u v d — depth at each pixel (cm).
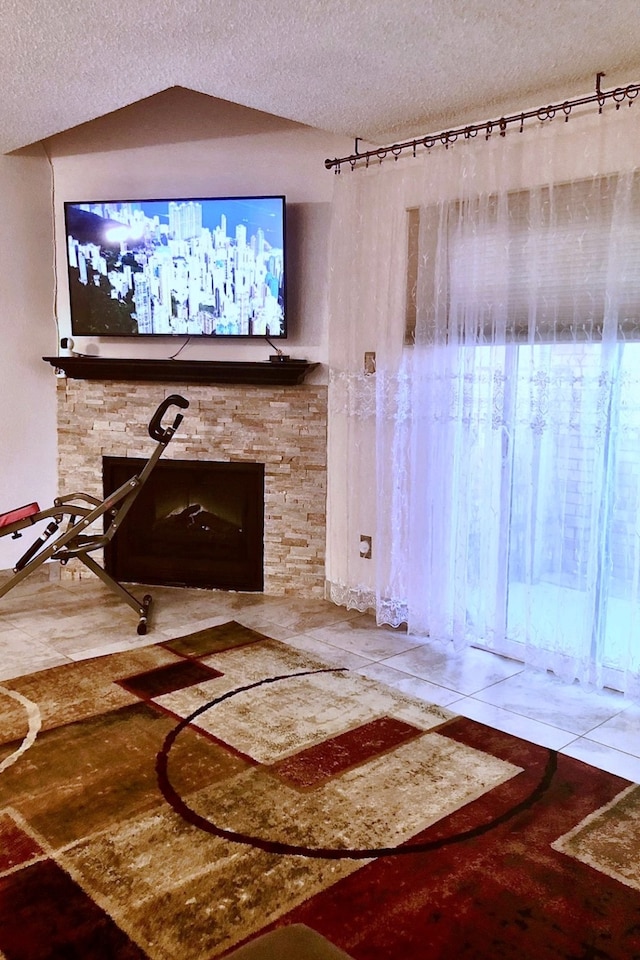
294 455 402
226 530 425
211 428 413
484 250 313
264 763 236
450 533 338
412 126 334
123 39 250
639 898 178
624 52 253
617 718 275
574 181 285
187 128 401
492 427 316
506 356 311
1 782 222
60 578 444
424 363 340
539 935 165
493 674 314
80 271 409
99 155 415
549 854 193
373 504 377
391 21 233
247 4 223
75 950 159
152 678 300
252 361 405
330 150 381
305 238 393
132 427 424
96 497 436
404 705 281
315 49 256
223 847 194
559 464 298
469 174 313
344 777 228
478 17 229
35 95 308
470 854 193
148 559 433
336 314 381
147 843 195
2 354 417
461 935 165
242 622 372
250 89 294
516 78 278
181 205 390
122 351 430
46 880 180
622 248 271
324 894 177
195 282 398
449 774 231
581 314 286
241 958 111
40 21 238
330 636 355
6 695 282
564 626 303
